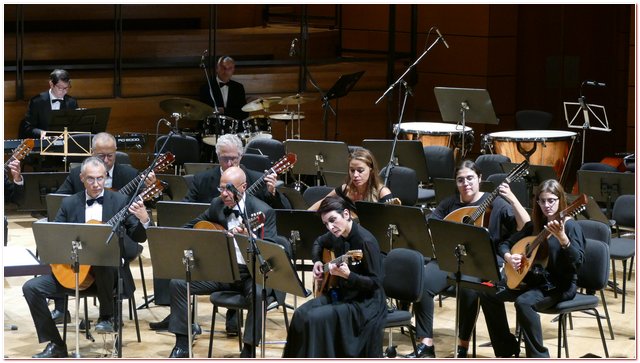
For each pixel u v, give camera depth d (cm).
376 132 2094
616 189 1260
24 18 2056
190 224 1005
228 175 973
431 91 2228
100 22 2130
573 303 916
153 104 1900
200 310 1149
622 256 1133
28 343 1041
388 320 892
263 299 884
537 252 912
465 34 2177
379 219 986
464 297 970
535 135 1705
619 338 1059
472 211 994
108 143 1180
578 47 2145
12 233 1496
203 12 2228
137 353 1002
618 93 2141
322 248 905
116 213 1023
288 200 1148
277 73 1981
